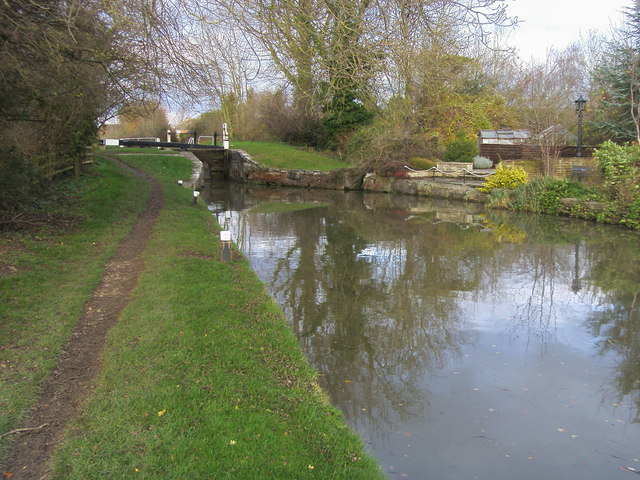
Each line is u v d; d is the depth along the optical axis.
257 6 6.37
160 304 6.31
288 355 5.25
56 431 3.57
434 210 19.55
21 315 5.65
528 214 18.03
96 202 13.86
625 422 4.73
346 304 8.10
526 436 4.46
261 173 30.98
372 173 27.73
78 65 9.38
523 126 28.56
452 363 5.99
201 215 14.08
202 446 3.46
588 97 30.06
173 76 9.11
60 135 14.06
